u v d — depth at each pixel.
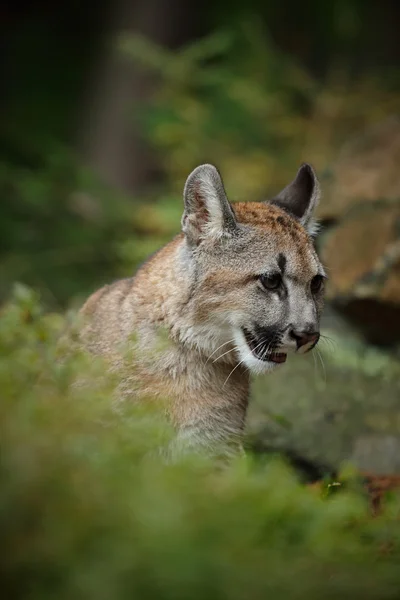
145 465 6.96
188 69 23.81
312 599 5.73
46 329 10.66
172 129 23.88
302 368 14.06
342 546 6.82
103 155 28.77
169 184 24.58
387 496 9.83
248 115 24.52
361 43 29.80
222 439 10.13
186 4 29.41
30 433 5.88
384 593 6.14
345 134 23.92
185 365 9.99
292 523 6.66
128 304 10.29
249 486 6.68
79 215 22.98
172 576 5.15
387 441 12.80
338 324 15.36
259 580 5.51
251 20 27.42
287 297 10.01
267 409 13.13
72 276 21.92
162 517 5.57
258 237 10.09
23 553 5.10
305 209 11.12
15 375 8.29
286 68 25.20
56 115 30.08
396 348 15.11
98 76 29.39
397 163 16.12
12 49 31.14
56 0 31.27
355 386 13.80
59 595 5.03
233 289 9.95
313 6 29.61
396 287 14.45
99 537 5.32
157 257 10.51
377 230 15.15
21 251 22.72
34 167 26.38
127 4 29.53
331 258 15.20
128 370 9.93
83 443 6.44
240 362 10.07
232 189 22.41
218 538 5.68
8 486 5.30
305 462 12.62
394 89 24.80
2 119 28.84
